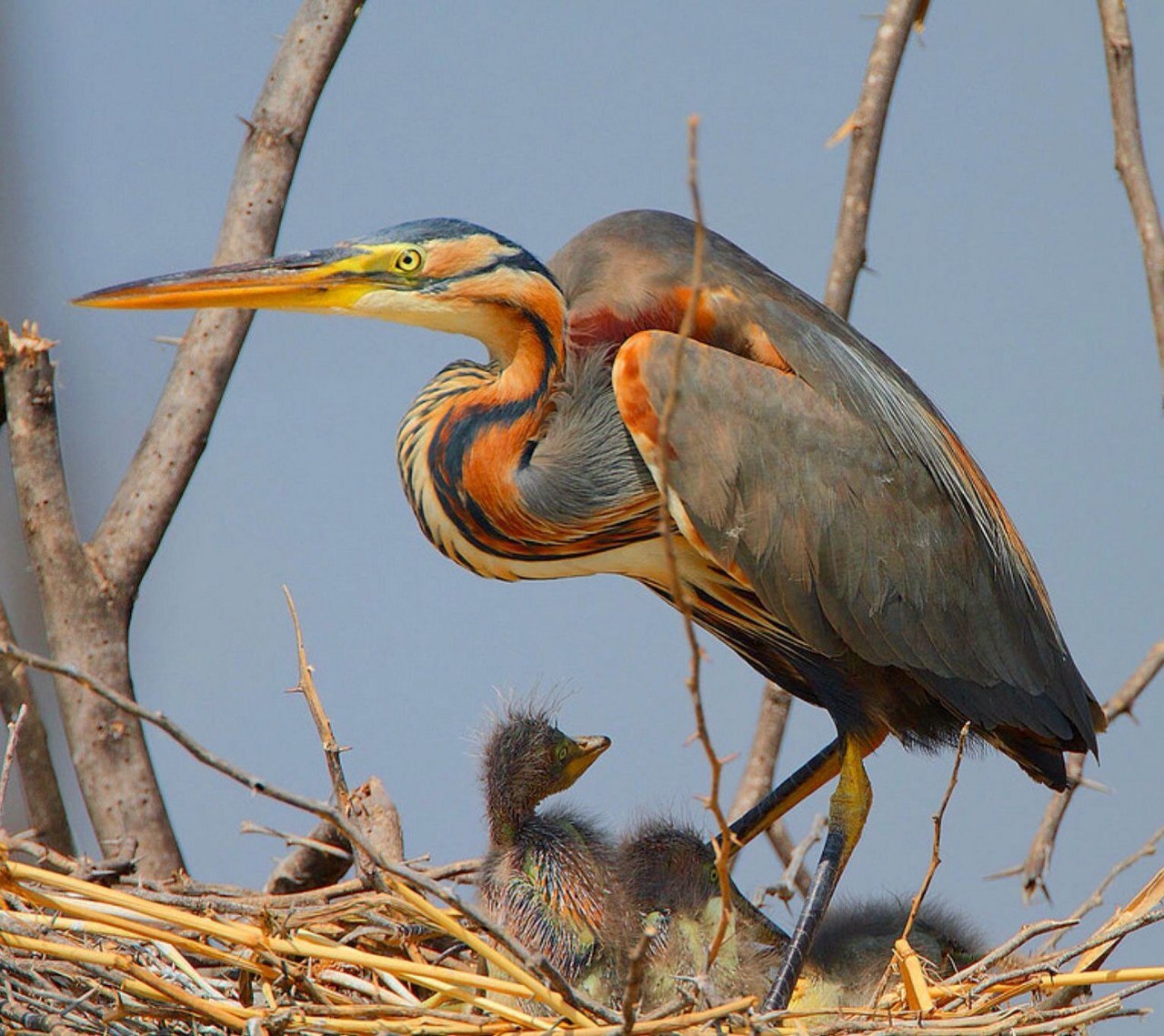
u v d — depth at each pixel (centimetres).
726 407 1095
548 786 1073
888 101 1262
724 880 805
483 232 1114
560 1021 878
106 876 992
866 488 1115
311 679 1052
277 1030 880
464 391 1177
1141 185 1180
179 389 1199
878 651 1131
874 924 1112
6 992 882
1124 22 1195
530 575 1187
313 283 1108
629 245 1167
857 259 1260
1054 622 1213
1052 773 1189
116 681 1170
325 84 1245
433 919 925
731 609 1201
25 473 1162
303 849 1124
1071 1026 878
